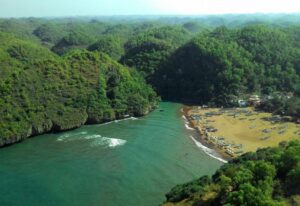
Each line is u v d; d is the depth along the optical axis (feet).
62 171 463.42
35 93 640.17
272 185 298.56
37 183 428.56
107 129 645.10
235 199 274.57
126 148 547.90
